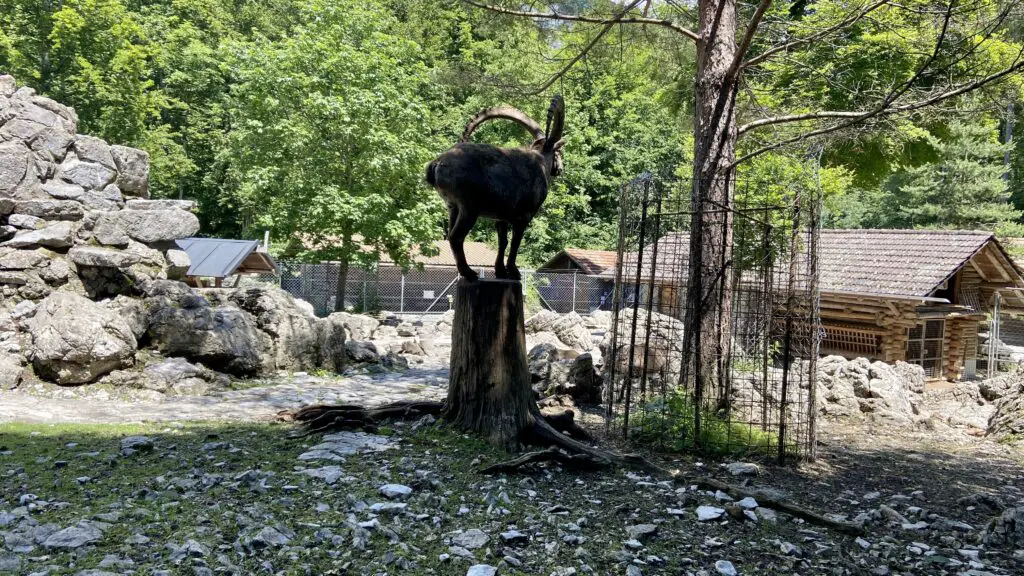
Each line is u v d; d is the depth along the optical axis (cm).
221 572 346
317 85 2636
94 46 3064
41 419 692
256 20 3978
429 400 723
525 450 609
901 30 1016
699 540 442
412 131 2711
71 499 438
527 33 1075
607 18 947
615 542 425
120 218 1087
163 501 440
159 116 3356
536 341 1669
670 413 724
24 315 920
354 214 2547
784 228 762
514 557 392
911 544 469
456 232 614
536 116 1919
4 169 1017
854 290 1714
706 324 802
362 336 1748
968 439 897
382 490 473
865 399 1027
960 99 935
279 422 713
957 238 1759
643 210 721
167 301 991
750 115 1126
